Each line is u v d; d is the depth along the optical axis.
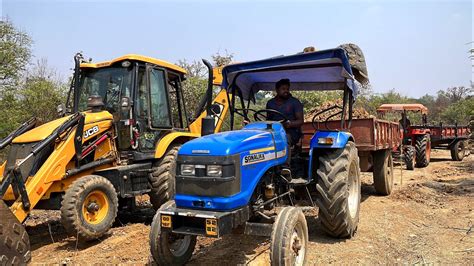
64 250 5.61
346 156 5.53
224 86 5.91
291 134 5.89
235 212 4.02
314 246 5.34
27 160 5.71
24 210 5.38
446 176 11.58
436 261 4.91
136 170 6.74
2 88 14.90
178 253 4.58
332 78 6.45
